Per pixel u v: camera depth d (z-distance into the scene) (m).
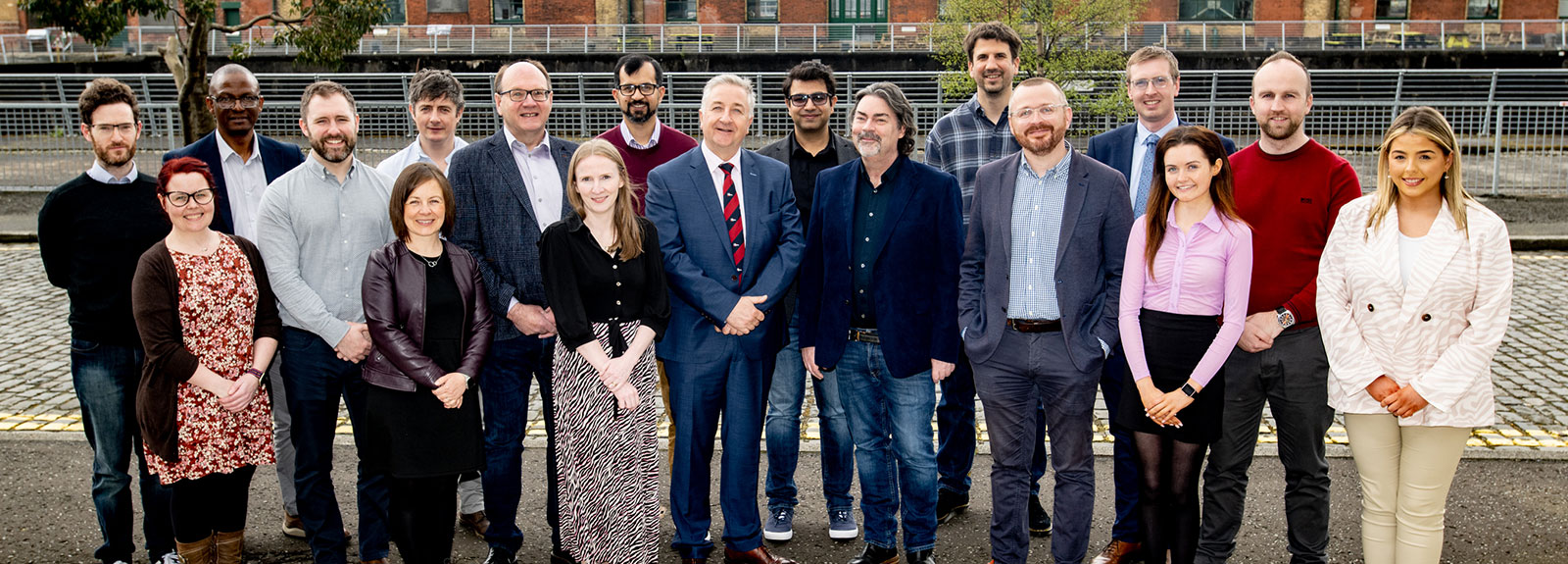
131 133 3.79
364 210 3.95
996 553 3.93
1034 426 3.92
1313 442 3.74
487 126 17.22
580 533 3.86
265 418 3.88
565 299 3.75
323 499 3.94
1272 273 3.70
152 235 3.86
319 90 3.82
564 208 4.27
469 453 3.77
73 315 3.85
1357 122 14.85
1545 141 14.34
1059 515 3.86
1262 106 3.70
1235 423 3.76
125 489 3.99
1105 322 3.79
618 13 32.25
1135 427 3.71
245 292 3.75
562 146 4.36
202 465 3.73
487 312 3.87
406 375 3.66
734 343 4.01
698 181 4.05
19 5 14.05
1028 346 3.79
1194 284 3.57
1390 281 3.44
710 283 3.92
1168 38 28.28
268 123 18.09
